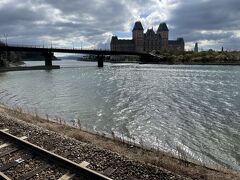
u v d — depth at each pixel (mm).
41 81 62031
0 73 91438
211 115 25141
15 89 46250
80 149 10625
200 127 20672
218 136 18312
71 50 134125
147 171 8672
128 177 8289
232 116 24688
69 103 31359
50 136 12516
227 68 114938
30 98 35594
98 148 10727
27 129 13797
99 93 40500
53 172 8375
